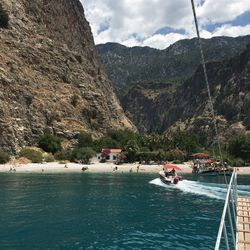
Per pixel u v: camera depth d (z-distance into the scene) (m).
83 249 20.67
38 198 41.50
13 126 122.12
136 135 156.88
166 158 128.50
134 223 28.05
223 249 20.20
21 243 21.95
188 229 25.81
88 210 33.81
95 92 178.12
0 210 33.41
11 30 161.00
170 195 44.88
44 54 165.62
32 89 142.88
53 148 124.00
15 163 105.69
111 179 69.94
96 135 156.25
